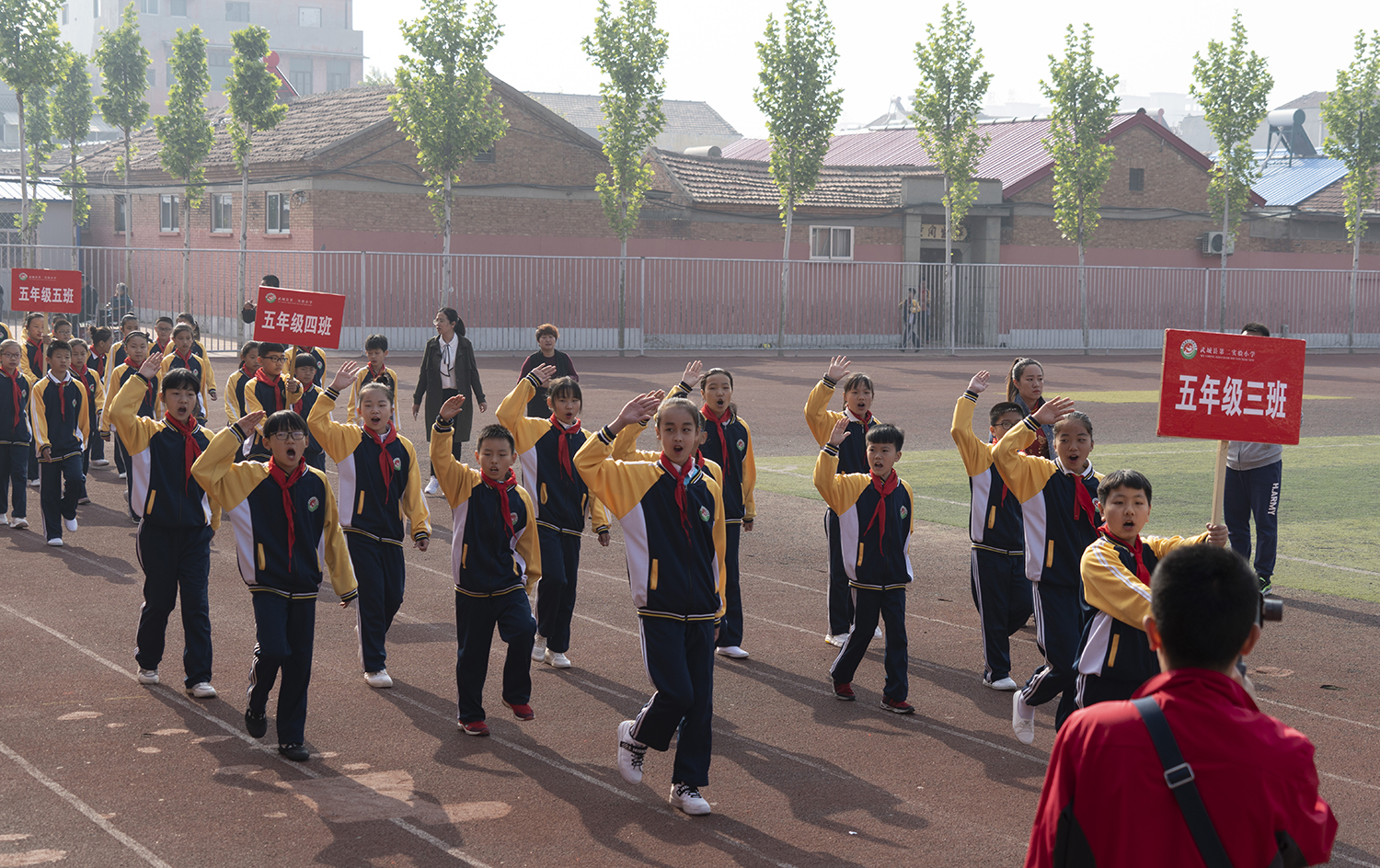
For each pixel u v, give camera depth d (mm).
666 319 36969
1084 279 38375
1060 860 2623
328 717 6668
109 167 45000
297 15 90125
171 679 7238
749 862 4922
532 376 7691
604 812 5422
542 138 36312
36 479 14086
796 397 23875
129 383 6801
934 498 14055
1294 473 16141
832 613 8320
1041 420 6387
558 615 7656
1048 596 6309
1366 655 8234
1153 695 2635
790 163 33812
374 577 7258
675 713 5383
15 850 4863
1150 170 42938
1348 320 44875
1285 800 2498
